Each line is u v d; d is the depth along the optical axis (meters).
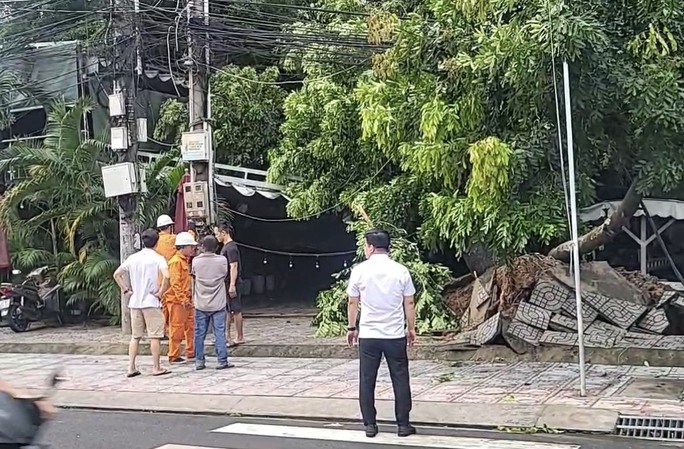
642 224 16.31
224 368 11.40
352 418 8.54
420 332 12.91
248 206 19.00
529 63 8.49
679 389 9.13
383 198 13.62
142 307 11.07
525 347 11.29
